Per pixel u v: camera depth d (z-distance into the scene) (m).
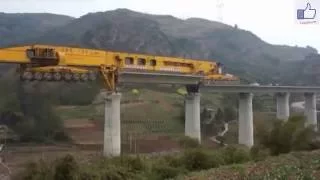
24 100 171.50
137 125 165.75
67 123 164.12
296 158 47.12
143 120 173.00
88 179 46.28
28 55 82.50
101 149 127.56
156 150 126.69
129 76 101.12
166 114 182.75
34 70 84.06
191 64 118.00
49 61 85.25
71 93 192.00
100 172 48.28
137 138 145.62
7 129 153.50
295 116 79.56
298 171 34.31
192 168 60.16
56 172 45.78
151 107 189.25
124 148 128.00
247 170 40.94
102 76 95.62
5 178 73.38
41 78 84.88
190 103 122.06
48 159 49.28
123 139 143.00
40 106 168.38
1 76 187.12
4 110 163.62
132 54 101.44
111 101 96.38
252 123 139.12
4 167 91.19
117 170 50.44
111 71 96.31
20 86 178.25
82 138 146.88
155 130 161.62
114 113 96.50
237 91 133.88
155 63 106.69
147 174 53.06
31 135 151.12
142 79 104.38
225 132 181.25
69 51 88.69
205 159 61.06
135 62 102.06
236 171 42.03
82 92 195.00
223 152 67.69
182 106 196.88
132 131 156.00
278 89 152.75
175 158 61.59
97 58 94.25
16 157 111.19
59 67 86.56
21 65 84.31
